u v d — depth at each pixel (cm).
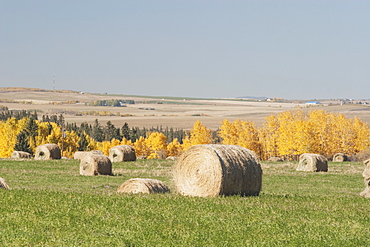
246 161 2511
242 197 2398
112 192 2648
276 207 2116
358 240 1666
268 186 3731
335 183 4041
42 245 1591
